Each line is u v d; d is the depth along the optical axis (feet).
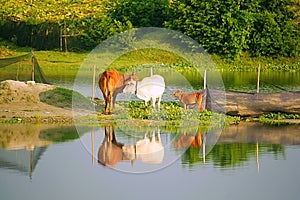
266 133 70.08
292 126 74.69
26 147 61.52
